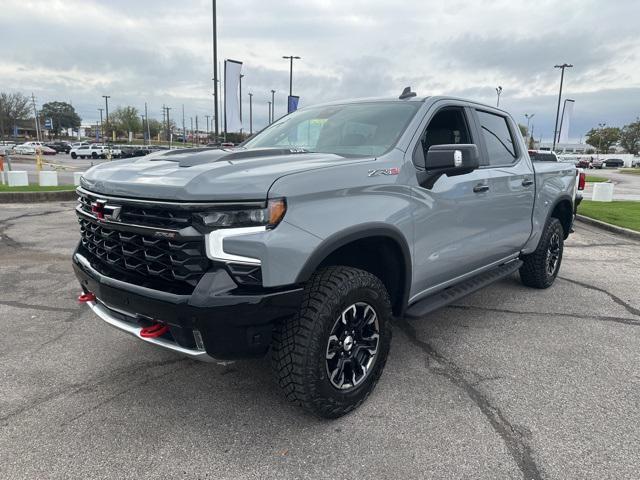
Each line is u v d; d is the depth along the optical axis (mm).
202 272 2451
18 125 110000
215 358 2529
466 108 4062
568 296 5359
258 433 2771
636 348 3988
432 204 3361
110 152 46844
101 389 3234
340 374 2854
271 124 4426
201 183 2416
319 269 2828
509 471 2479
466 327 4398
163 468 2477
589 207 13266
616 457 2592
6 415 2918
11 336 4051
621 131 97000
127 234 2697
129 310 2709
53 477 2398
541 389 3299
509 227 4461
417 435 2768
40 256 6648
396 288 3301
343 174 2760
